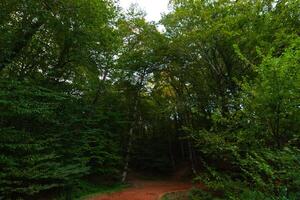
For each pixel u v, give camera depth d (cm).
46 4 1534
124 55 2394
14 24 1519
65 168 1466
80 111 1952
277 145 873
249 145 987
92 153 2081
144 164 3102
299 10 1611
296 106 825
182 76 2459
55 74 1791
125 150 2678
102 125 2286
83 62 1883
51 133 1585
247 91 950
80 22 1655
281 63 804
